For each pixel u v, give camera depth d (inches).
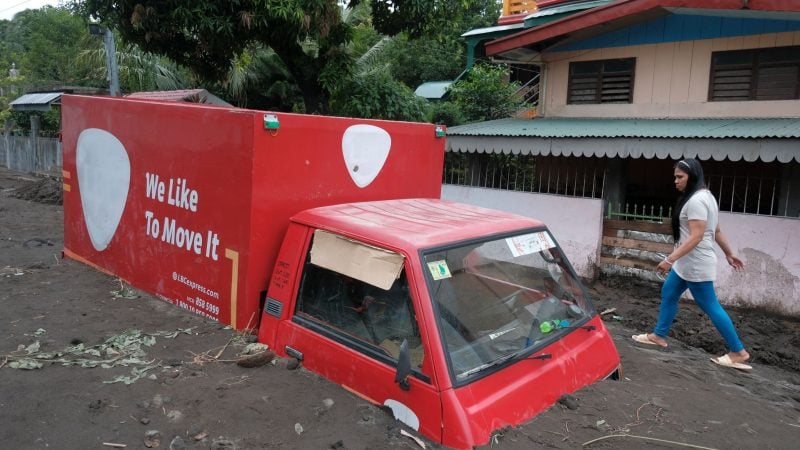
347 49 517.7
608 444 117.0
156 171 189.2
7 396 126.3
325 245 138.2
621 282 334.3
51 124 905.5
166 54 425.4
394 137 188.9
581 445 114.6
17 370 139.2
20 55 1289.4
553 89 465.1
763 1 319.3
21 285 209.3
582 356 141.6
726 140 290.0
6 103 1010.7
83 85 866.1
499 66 625.3
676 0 353.1
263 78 711.1
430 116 555.8
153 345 154.1
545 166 466.3
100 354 149.3
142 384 132.1
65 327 168.9
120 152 207.6
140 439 111.3
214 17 372.8
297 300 143.8
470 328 122.3
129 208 205.5
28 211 502.9
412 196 199.3
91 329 167.2
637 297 311.9
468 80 603.2
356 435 112.3
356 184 177.9
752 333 250.5
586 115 445.1
